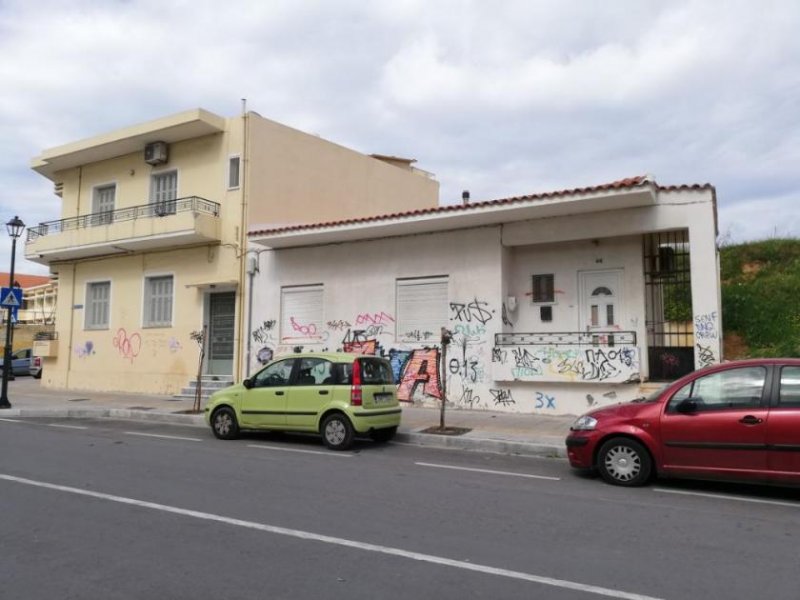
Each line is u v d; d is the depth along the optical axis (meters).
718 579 4.57
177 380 18.77
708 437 7.22
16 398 18.12
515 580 4.53
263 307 17.34
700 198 12.14
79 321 21.31
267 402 10.98
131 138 18.97
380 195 22.75
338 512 6.31
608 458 7.78
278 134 18.69
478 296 14.31
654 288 13.34
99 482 7.62
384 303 15.56
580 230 13.23
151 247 19.34
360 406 10.29
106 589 4.32
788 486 7.61
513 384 13.73
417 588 4.36
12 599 4.15
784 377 7.11
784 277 17.89
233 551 5.10
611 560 4.96
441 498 6.96
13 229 16.14
